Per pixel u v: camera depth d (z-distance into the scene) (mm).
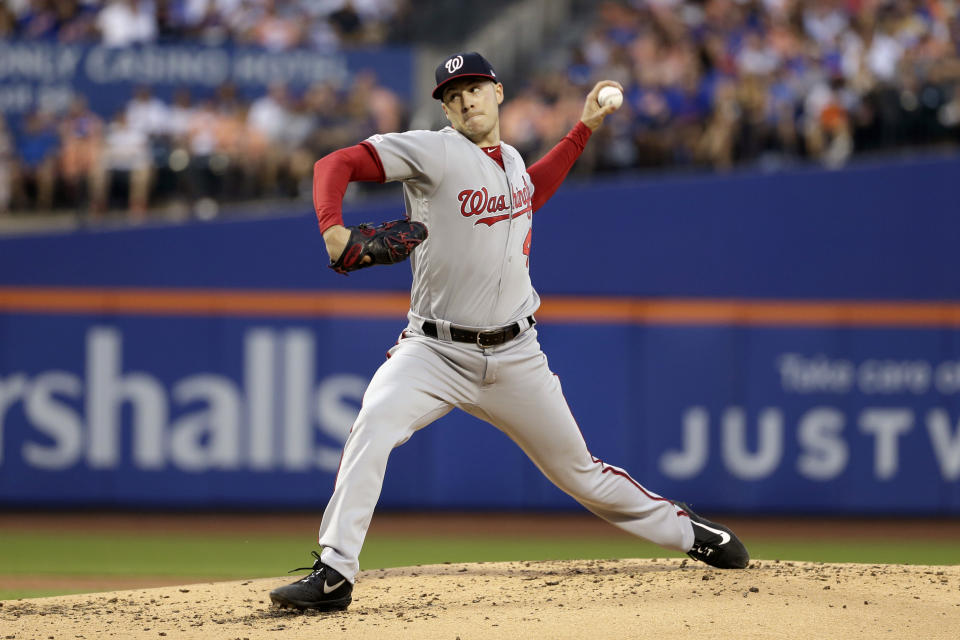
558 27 56000
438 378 15719
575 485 16766
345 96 47312
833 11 51344
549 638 14016
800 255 44969
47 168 44781
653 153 46188
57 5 48562
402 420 15508
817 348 43969
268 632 14594
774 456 43781
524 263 16062
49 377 42812
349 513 15359
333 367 43312
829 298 45031
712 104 48375
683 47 50281
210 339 43094
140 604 17188
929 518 43531
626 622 14703
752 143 46469
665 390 43844
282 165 45531
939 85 47031
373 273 43844
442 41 53562
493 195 15430
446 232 15367
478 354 15711
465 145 15422
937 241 45125
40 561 32594
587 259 44531
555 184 16906
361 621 15062
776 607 15430
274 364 43188
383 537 38344
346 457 15477
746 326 44000
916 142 46531
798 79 48656
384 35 51375
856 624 14688
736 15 51469
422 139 15102
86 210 44719
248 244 43656
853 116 47094
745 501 43656
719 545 17641
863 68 49531
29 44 45094
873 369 43906
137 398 42906
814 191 45031
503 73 53250
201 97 46406
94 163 44844
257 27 49625
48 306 42844
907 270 45094
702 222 44844
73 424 42844
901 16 51188
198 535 38219
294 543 36625
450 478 43750
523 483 43875
